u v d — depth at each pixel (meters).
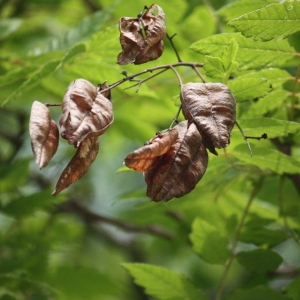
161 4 1.11
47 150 0.67
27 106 1.17
